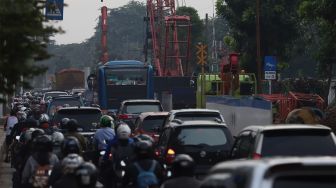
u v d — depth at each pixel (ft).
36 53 79.77
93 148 134.51
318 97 258.78
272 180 42.14
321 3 260.42
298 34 366.02
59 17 102.47
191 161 68.74
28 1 81.20
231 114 211.82
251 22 358.02
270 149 94.12
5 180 162.61
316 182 42.65
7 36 78.07
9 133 210.79
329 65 317.22
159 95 402.93
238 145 104.88
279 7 358.64
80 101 286.05
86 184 67.87
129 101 236.43
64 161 72.49
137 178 82.53
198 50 304.09
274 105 255.91
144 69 334.85
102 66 335.06
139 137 109.91
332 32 269.03
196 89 351.46
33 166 87.25
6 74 78.89
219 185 45.57
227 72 301.84
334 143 94.73
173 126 123.44
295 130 95.14
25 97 605.31
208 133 122.62
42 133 107.24
